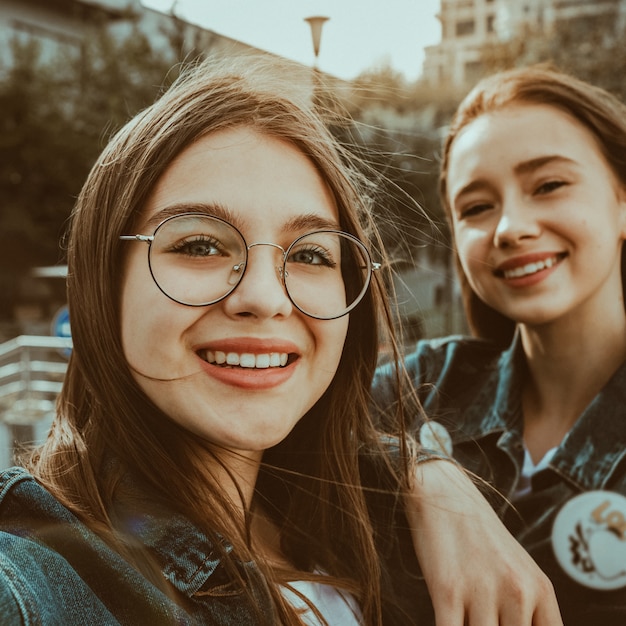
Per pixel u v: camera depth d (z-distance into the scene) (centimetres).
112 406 74
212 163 72
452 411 121
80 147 821
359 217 91
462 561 87
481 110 115
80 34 751
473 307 129
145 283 70
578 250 107
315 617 83
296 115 78
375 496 98
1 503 70
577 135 109
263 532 92
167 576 72
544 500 110
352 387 91
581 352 113
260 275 71
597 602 106
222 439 71
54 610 61
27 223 940
